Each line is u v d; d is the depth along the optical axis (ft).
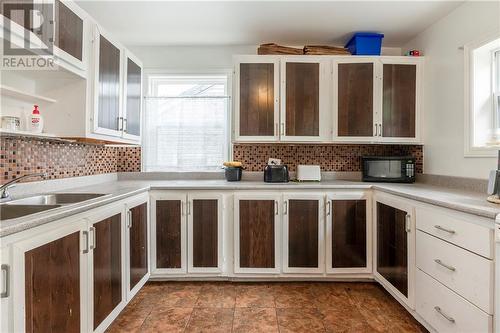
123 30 8.68
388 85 8.63
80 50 5.69
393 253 6.81
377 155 9.52
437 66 8.07
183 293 7.42
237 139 8.63
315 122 8.66
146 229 7.53
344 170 9.82
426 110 8.59
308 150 9.83
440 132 7.93
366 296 7.29
